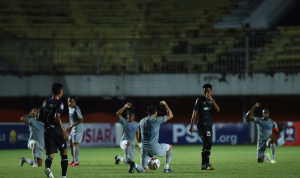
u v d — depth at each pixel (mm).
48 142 26547
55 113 26141
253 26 100188
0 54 83938
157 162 31078
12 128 66188
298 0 97250
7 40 85188
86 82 80125
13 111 82750
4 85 75812
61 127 25938
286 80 77562
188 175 30312
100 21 102062
